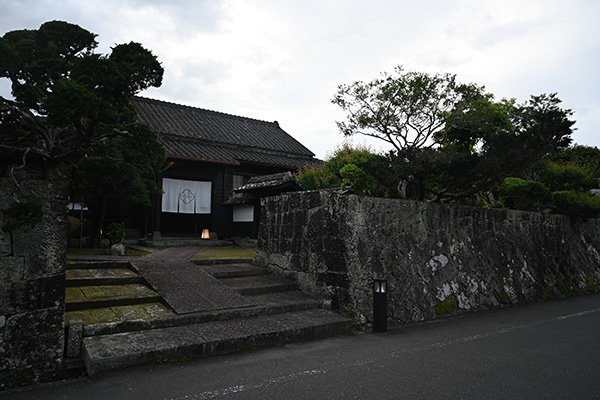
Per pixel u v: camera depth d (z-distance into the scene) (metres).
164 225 16.45
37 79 3.95
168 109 17.72
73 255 8.14
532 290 8.36
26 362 3.42
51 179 3.71
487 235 8.13
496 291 7.64
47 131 3.61
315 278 6.32
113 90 3.74
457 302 6.88
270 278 7.04
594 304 7.93
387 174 7.14
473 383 3.46
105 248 9.94
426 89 7.16
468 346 4.68
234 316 5.11
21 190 3.50
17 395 3.16
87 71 3.51
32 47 3.84
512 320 6.29
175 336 4.23
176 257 8.59
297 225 6.95
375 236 6.27
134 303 5.09
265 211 7.96
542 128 6.50
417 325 5.88
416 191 8.47
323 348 4.53
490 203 10.74
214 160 13.79
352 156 12.90
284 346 4.57
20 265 3.47
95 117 3.36
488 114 7.55
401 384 3.41
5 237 3.40
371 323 5.75
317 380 3.47
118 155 6.27
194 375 3.54
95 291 5.30
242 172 15.67
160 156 4.57
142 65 4.03
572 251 10.16
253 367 3.79
